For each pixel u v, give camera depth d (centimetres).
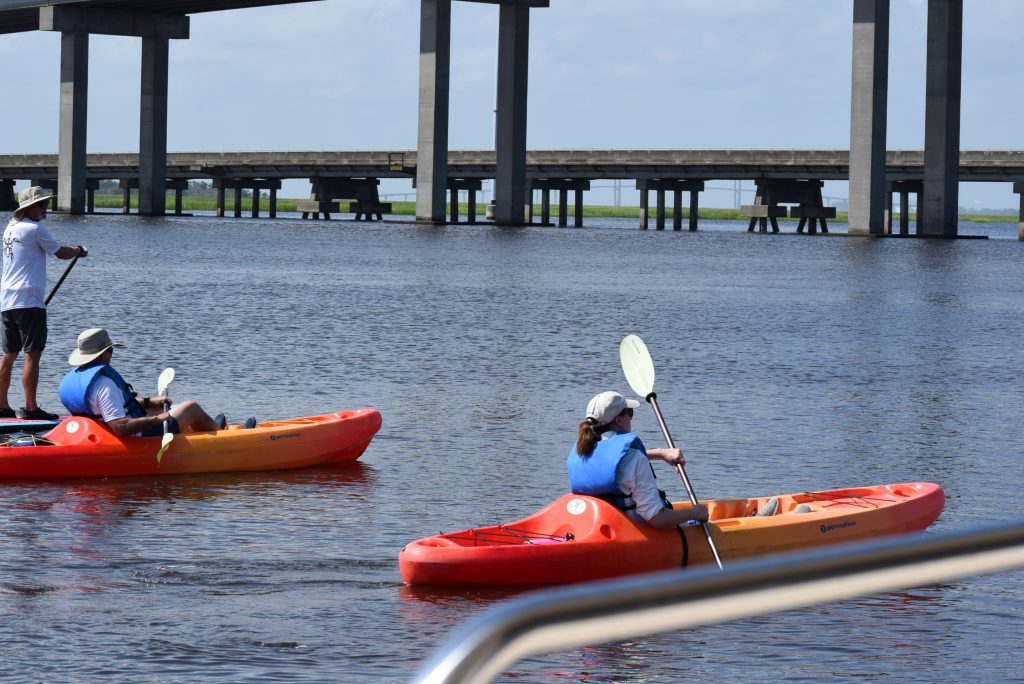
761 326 4247
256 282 5678
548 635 298
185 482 1805
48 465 1795
